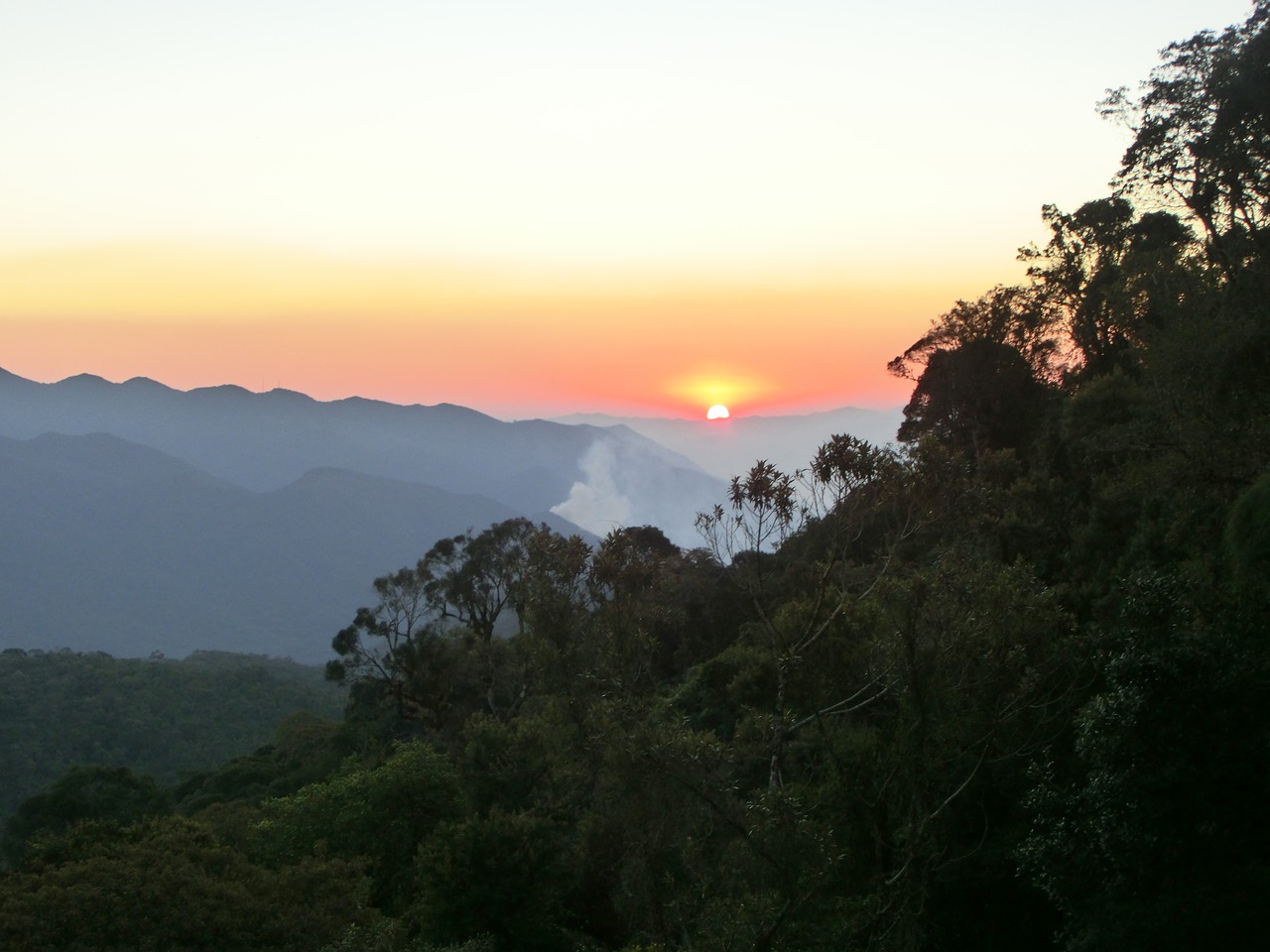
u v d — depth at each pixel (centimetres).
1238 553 1469
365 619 4962
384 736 4956
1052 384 4322
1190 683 1095
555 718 1673
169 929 1459
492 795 2470
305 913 1623
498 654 4516
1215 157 3083
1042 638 1455
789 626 1527
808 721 1552
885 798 1485
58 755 8369
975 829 1561
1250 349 2017
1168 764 1079
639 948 1377
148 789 3991
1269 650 1131
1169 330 2333
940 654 1401
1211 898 1062
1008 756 1409
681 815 1370
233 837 2727
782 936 1243
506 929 1948
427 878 2030
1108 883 1121
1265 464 1888
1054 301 4200
